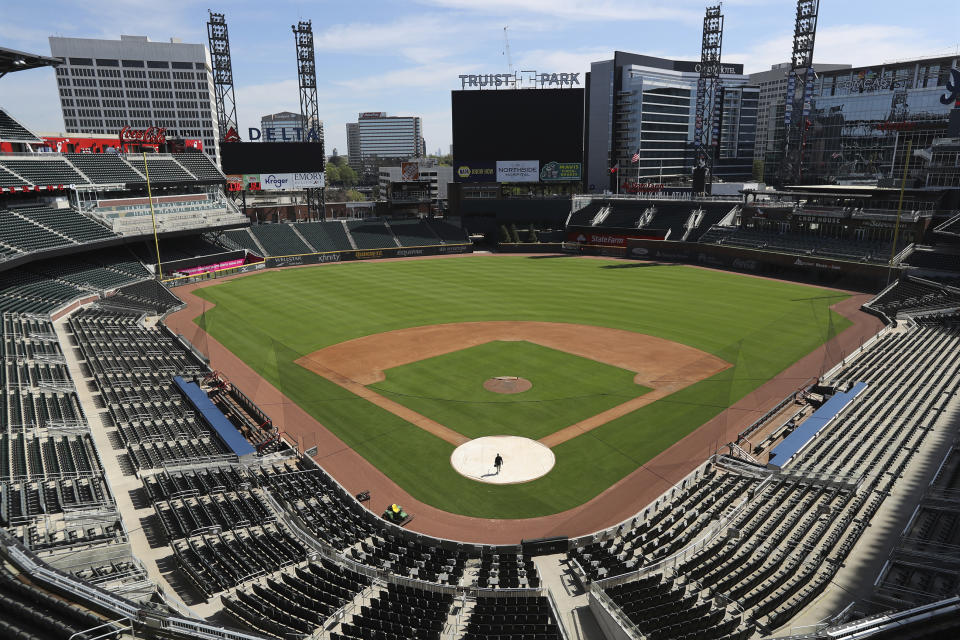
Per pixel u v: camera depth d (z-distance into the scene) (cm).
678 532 2484
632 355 4891
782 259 8375
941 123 10081
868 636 1490
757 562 2167
